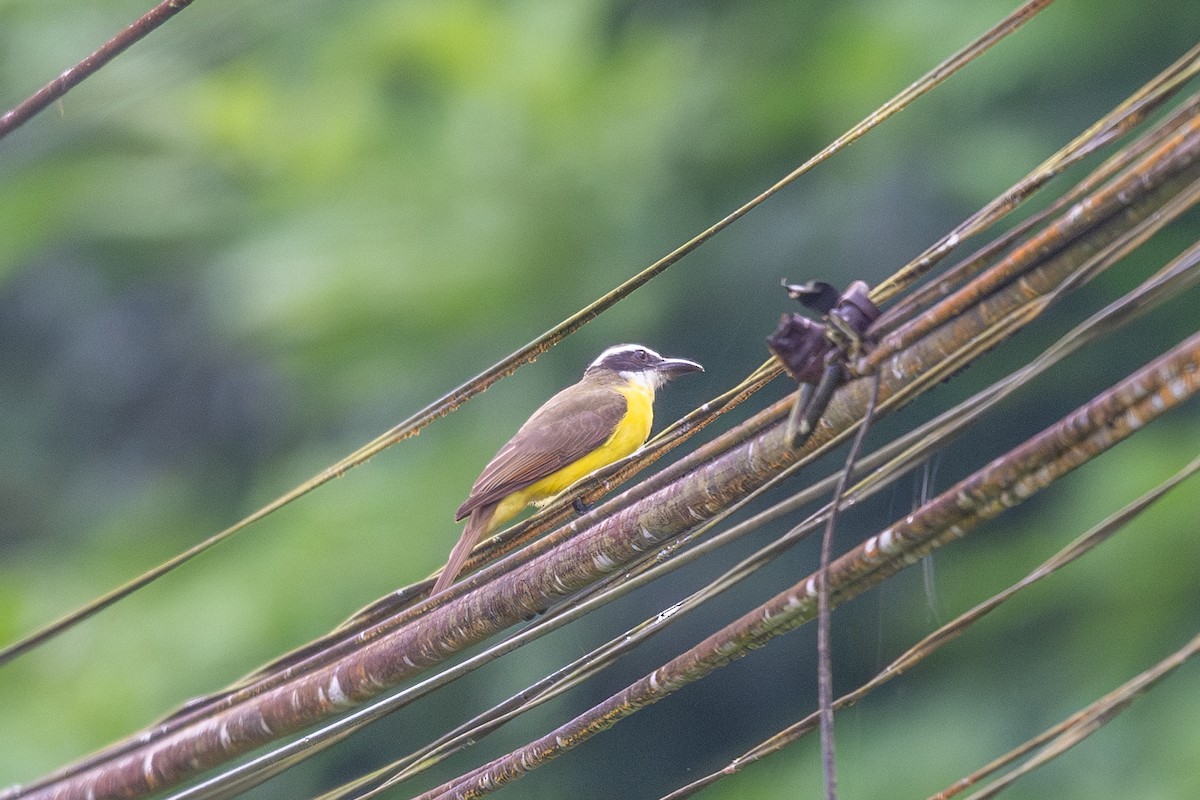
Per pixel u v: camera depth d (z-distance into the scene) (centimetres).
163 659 1422
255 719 667
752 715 1536
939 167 1451
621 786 1559
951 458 1466
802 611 511
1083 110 1445
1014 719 1278
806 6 1532
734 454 550
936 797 462
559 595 599
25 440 1991
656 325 1465
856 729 1422
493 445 1410
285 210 1614
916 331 498
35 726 1421
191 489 1864
